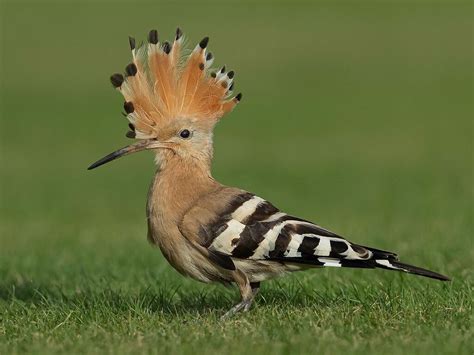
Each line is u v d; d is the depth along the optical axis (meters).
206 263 12.41
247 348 10.81
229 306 13.57
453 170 36.66
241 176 36.53
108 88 58.91
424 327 11.58
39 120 51.31
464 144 43.00
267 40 69.38
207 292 14.76
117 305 13.66
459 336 11.11
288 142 44.88
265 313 12.55
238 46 67.94
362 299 13.17
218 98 13.12
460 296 13.08
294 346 10.79
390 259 12.12
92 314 12.99
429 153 41.06
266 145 44.22
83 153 43.94
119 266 18.02
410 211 27.88
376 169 37.56
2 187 36.06
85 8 79.44
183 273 12.84
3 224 27.97
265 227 12.12
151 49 13.05
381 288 13.88
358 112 51.84
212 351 10.79
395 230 21.95
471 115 50.19
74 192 35.03
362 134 46.41
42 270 18.27
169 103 13.05
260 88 58.38
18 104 55.06
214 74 13.11
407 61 63.44
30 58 65.56
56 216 29.84
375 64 63.12
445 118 49.56
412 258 17.25
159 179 12.92
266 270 12.38
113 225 27.20
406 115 50.62
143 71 13.09
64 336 11.99
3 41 69.44
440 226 22.27
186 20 74.94
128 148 12.95
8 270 18.25
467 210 27.16
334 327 11.63
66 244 22.19
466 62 62.56
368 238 20.16
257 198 12.55
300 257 12.05
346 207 29.48
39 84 59.72
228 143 45.00
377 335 11.29
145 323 12.40
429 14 75.94
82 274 17.31
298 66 63.19
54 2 81.44
